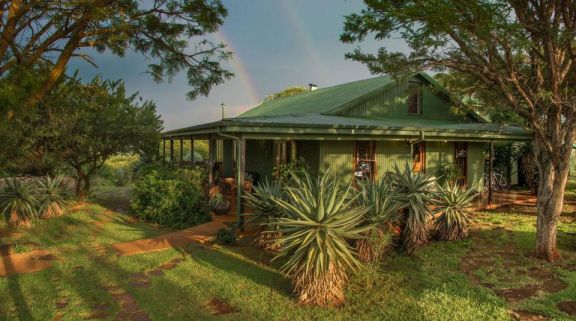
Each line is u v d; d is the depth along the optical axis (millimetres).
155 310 5168
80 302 5426
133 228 9992
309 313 5051
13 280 6230
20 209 10203
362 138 10586
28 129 9406
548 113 7160
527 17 6680
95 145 12664
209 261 7098
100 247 8141
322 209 5340
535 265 6906
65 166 14758
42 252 7832
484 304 5258
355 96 14594
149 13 8078
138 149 14094
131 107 13531
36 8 6270
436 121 15727
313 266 5277
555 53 6766
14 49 5750
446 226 8539
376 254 6605
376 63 7941
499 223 10602
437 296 5555
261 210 7770
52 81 6387
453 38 6703
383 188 7344
